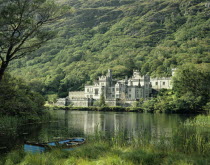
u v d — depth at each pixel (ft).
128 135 200.23
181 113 458.50
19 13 147.64
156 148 127.13
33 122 283.59
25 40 159.02
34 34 160.04
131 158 103.04
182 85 420.77
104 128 253.03
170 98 499.92
